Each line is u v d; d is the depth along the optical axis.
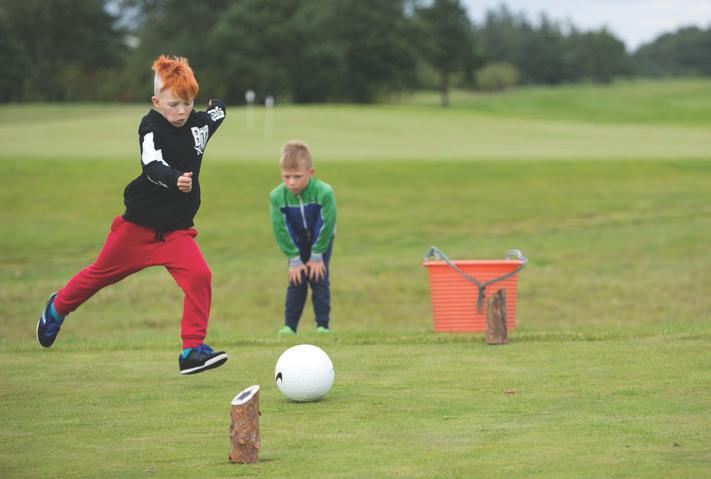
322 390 10.97
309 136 71.12
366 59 195.62
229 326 28.91
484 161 53.47
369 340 16.42
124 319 29.84
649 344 15.07
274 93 180.38
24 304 30.52
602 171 53.03
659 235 39.62
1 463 8.30
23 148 57.00
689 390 11.03
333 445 8.77
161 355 15.32
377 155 56.88
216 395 11.63
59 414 10.46
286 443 8.89
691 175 52.91
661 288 32.38
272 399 11.26
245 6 182.38
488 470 7.69
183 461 8.28
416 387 11.81
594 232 40.53
